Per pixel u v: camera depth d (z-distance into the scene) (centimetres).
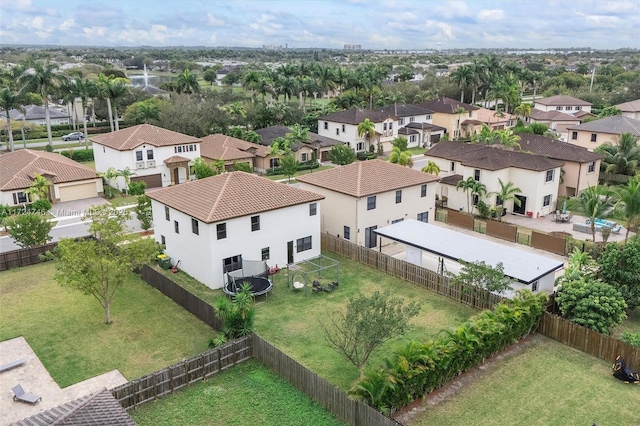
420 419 2045
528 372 2378
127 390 2081
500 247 3444
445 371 2241
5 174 5472
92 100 9869
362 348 2498
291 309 3030
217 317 2639
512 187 5091
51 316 2947
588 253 3597
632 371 2309
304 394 2205
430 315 2942
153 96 10788
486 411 2100
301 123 9706
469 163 5106
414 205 4453
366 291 3272
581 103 10844
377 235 4209
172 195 3656
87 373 2383
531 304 2630
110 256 2823
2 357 2516
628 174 6181
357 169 4341
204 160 6800
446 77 14250
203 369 2297
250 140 7825
